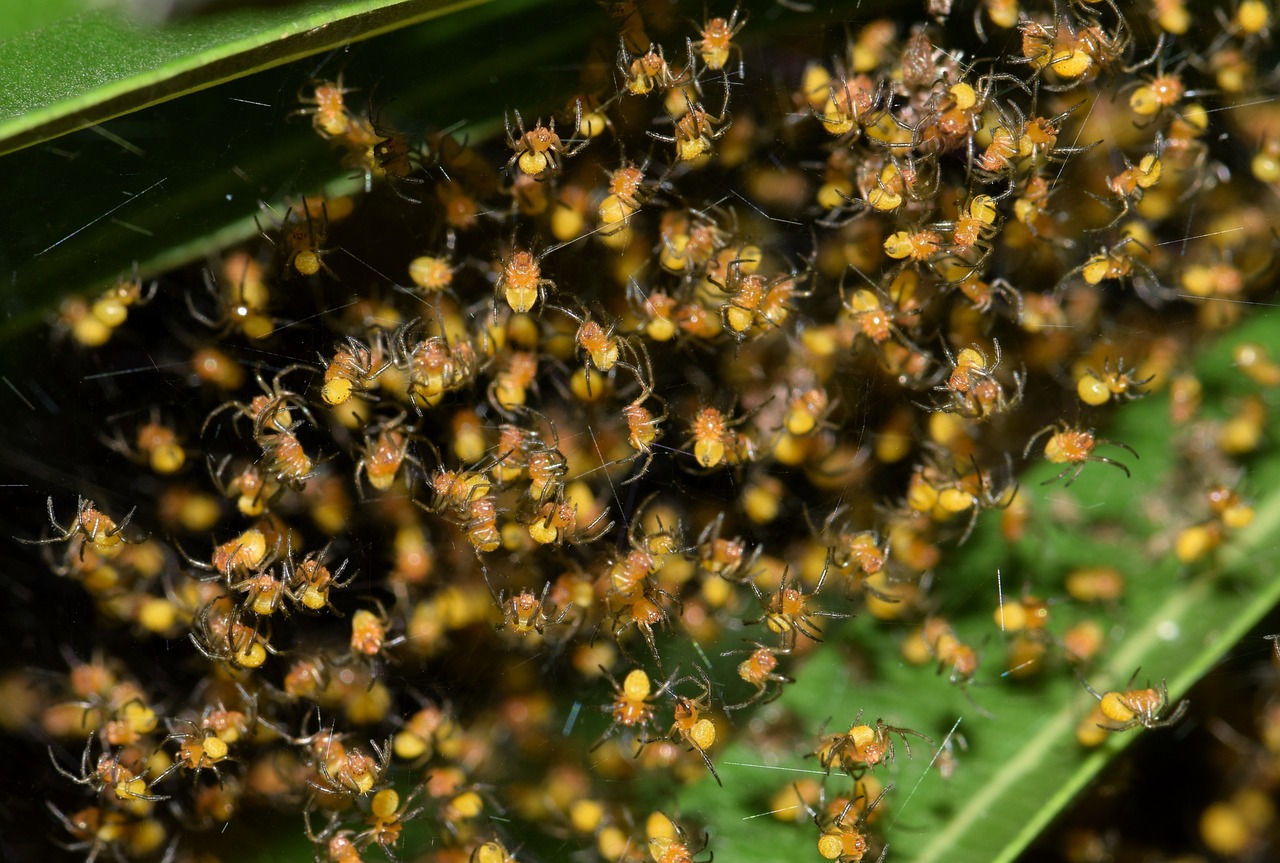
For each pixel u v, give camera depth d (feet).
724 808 0.57
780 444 0.58
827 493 0.58
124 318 0.57
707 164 0.57
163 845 0.58
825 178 0.57
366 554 0.57
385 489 0.57
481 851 0.57
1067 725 0.56
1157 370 0.58
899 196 0.57
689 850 0.57
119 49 0.54
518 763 0.58
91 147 0.56
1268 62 0.58
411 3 0.54
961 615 0.57
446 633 0.58
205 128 0.56
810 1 0.57
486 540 0.57
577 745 0.58
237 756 0.58
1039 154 0.57
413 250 0.57
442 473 0.57
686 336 0.57
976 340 0.58
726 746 0.57
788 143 0.57
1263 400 0.57
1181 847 0.58
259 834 0.58
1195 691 0.58
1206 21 0.58
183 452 0.57
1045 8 0.57
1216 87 0.58
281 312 0.57
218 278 0.57
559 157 0.57
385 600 0.57
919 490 0.58
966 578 0.57
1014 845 0.56
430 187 0.57
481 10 0.56
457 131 0.56
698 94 0.57
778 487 0.58
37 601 0.58
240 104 0.56
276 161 0.56
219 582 0.57
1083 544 0.57
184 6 0.54
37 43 0.54
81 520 0.57
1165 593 0.57
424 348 0.57
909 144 0.57
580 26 0.56
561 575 0.57
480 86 0.56
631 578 0.57
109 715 0.58
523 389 0.57
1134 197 0.57
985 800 0.56
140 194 0.56
